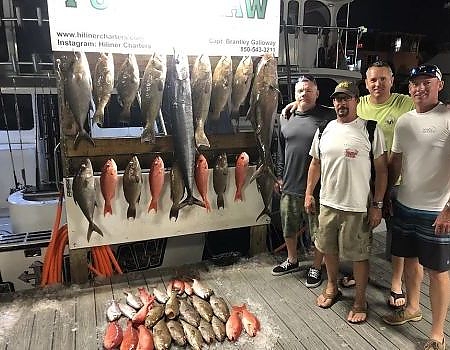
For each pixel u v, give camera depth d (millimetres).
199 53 3051
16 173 4672
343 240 2600
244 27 3143
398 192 2459
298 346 2443
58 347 2438
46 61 3875
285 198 3221
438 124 2180
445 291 2277
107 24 2793
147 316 2613
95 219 3094
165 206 3262
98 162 3086
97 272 3260
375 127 2502
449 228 2133
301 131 3029
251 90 3186
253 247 3684
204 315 2660
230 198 3459
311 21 5219
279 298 2984
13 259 3207
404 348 2420
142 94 2875
